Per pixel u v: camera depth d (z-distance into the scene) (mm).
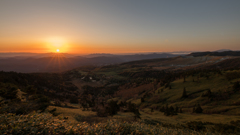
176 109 67938
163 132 10125
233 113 53875
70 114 28156
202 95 78062
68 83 194625
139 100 108625
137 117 34062
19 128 5707
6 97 21641
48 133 6297
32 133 5758
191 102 76000
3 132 5453
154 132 9141
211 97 73312
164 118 45375
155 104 89250
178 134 11992
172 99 88250
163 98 94312
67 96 94375
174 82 122000
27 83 79062
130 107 51938
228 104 63000
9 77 65812
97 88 195750
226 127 27219
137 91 151000
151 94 111188
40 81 109438
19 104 18062
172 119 46375
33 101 23969
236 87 72188
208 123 32438
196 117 52094
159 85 135250
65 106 45906
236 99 64250
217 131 25469
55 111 26203
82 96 126562
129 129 8438
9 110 14484
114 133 7535
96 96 152125
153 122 33062
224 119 45219
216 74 102875
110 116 32938
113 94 162000
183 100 82250
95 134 7004
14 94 22844
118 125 8523
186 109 69625
